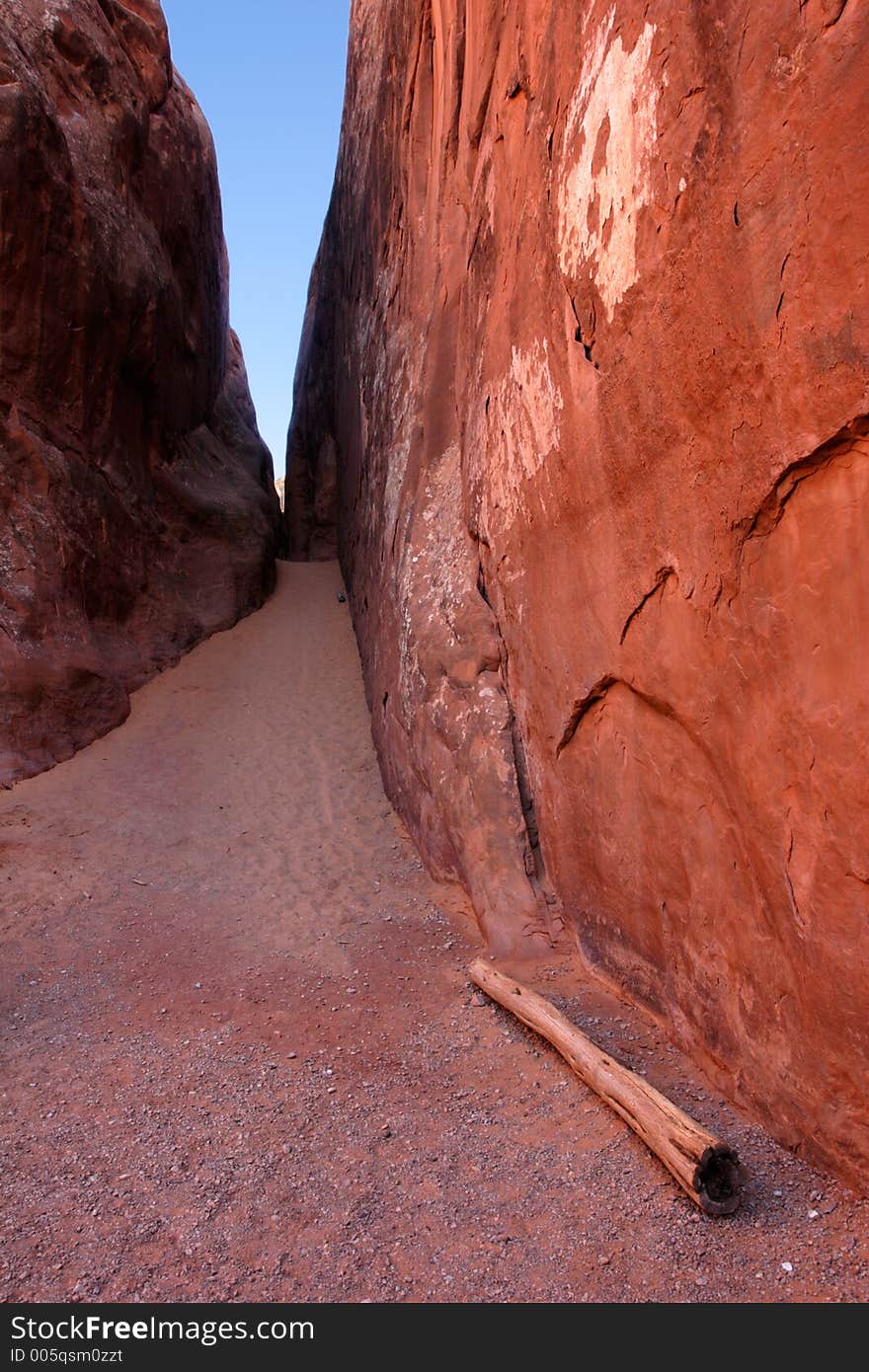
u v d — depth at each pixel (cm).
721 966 398
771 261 314
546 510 552
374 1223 329
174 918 667
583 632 511
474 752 658
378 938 640
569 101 487
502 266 630
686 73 360
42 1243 315
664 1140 343
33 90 991
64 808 838
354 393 1387
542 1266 303
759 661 346
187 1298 289
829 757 309
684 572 395
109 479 1152
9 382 999
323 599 1498
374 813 893
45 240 1007
